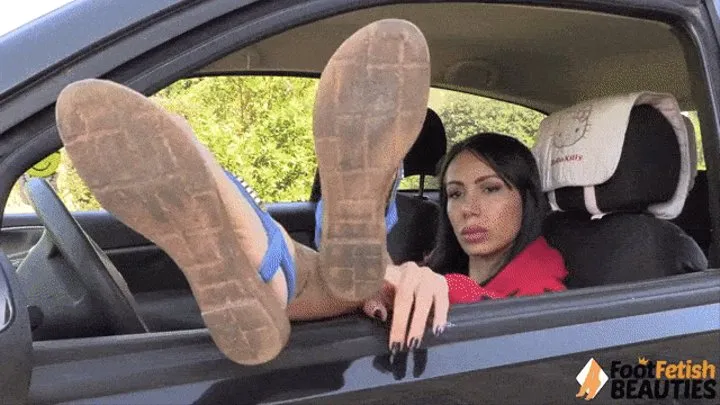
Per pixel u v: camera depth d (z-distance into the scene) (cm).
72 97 101
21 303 109
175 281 264
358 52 110
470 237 212
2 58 120
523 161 210
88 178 106
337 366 129
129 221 109
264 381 125
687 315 158
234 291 110
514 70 246
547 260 208
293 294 127
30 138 118
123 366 122
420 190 277
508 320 144
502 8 179
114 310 157
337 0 137
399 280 137
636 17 172
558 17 186
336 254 120
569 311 150
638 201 201
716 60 175
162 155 104
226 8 128
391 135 113
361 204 117
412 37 109
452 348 137
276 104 226
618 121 197
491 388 137
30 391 116
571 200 209
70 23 123
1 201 116
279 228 129
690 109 194
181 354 125
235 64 205
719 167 173
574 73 241
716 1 177
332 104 113
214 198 105
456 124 263
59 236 163
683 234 198
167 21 125
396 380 131
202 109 212
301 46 200
